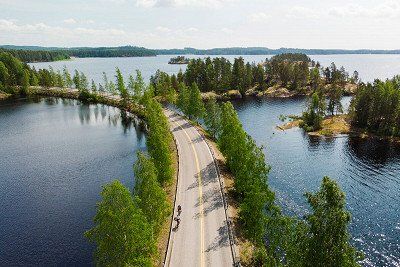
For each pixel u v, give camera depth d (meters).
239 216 56.38
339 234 25.53
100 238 35.94
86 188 77.25
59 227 61.28
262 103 181.00
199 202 60.09
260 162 53.56
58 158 98.19
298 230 29.73
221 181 66.38
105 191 36.03
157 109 100.62
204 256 45.56
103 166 90.88
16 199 72.69
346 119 136.38
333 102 144.88
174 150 91.19
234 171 66.25
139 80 164.00
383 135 119.06
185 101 135.00
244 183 56.22
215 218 54.62
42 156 100.31
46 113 160.12
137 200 40.28
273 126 132.62
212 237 49.69
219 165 79.06
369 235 60.16
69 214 65.75
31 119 148.50
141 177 46.59
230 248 47.19
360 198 73.88
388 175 86.44
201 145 94.25
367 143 112.62
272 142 112.88
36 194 74.94
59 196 73.56
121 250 35.25
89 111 163.38
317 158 97.88
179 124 121.25
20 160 97.38
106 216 35.00
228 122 75.50
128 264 34.19
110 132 125.38
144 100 135.62
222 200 60.66
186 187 66.44
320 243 26.14
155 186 46.16
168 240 48.59
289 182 80.69
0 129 132.38
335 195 25.62
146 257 37.44
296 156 99.31
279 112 157.50
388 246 57.06
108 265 35.44
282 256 45.31
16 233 59.75
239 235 51.03
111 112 160.75
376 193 76.25
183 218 54.84
